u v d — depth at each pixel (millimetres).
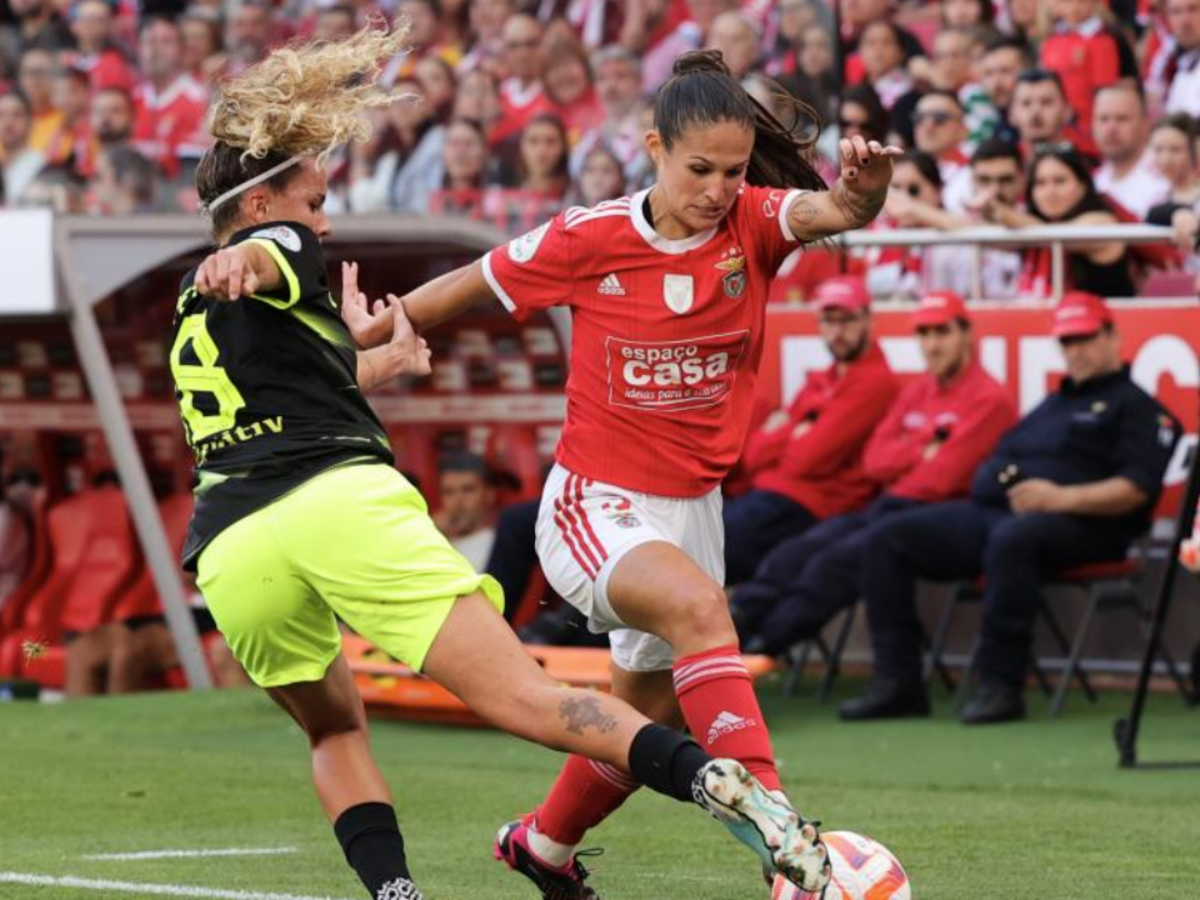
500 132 49406
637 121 46656
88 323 37812
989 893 19125
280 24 57469
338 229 38438
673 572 15578
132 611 43781
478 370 42906
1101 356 33750
